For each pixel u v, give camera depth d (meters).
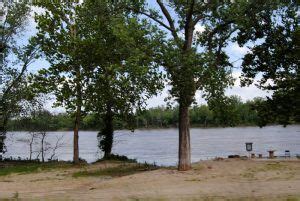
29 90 33.12
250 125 151.25
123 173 24.75
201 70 21.11
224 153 53.31
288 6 25.02
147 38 21.06
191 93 21.95
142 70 20.17
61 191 18.53
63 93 28.67
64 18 29.55
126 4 23.55
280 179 18.97
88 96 28.70
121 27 21.06
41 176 24.38
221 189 16.72
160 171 23.50
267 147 60.97
